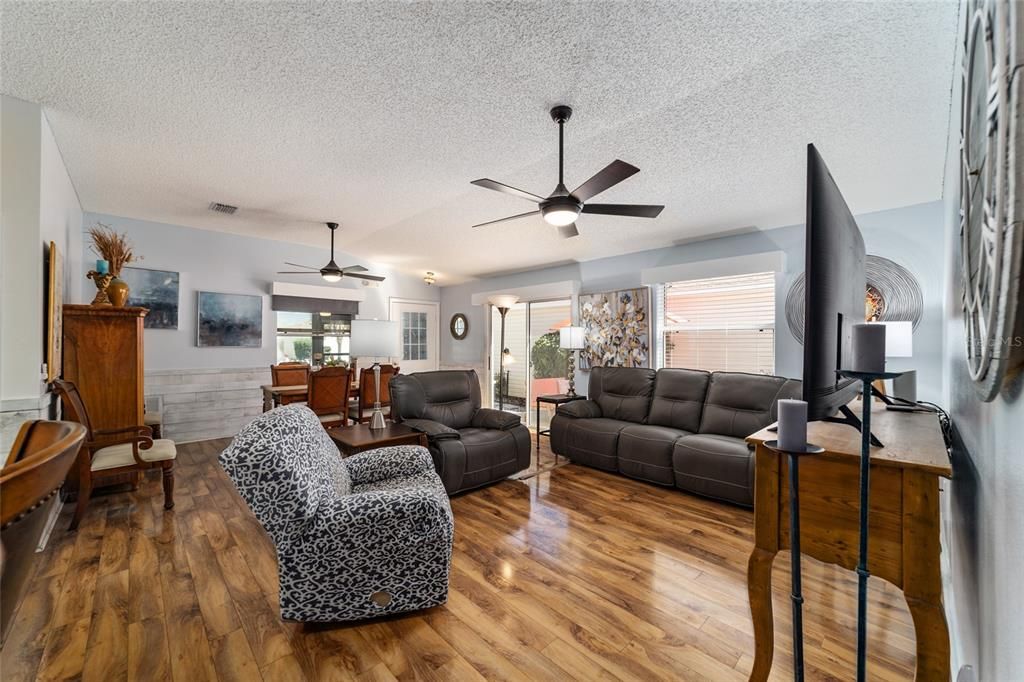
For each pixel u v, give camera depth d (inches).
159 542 101.2
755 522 51.0
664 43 70.7
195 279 197.2
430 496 75.2
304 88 86.4
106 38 73.5
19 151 92.4
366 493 76.5
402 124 99.2
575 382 219.9
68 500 126.1
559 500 131.5
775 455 49.8
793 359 152.8
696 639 69.6
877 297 133.0
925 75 75.9
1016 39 21.3
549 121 96.3
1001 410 33.6
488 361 273.4
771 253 154.5
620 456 153.2
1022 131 21.3
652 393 170.7
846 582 86.5
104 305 128.8
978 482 44.2
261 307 216.5
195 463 165.2
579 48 72.6
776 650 66.8
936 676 40.6
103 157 120.0
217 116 97.8
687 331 183.0
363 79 83.1
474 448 137.0
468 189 139.1
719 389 151.3
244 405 211.3
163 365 190.2
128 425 130.8
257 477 67.1
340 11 66.4
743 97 84.7
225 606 77.0
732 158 109.8
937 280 125.1
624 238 180.5
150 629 70.7
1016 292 22.9
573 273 229.1
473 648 67.3
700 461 130.8
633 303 196.9
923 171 110.2
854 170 111.0
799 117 90.7
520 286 258.2
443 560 76.4
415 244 209.6
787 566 93.1
